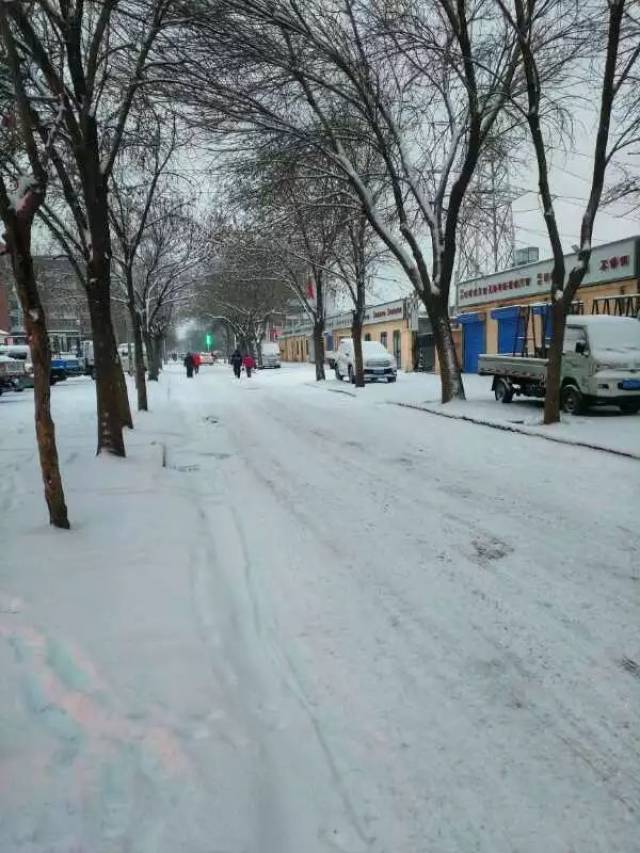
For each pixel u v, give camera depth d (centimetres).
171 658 352
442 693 339
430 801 263
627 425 1195
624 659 370
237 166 1486
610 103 1100
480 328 2822
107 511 632
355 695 338
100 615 396
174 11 934
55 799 239
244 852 227
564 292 1206
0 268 1869
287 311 5203
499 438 1137
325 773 279
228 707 315
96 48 831
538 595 458
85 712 294
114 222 1609
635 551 540
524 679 352
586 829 248
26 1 690
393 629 411
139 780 255
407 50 1277
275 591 474
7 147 805
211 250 2494
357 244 2369
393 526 630
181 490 752
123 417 1300
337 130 1522
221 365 7431
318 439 1209
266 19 1166
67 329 5625
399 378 2994
